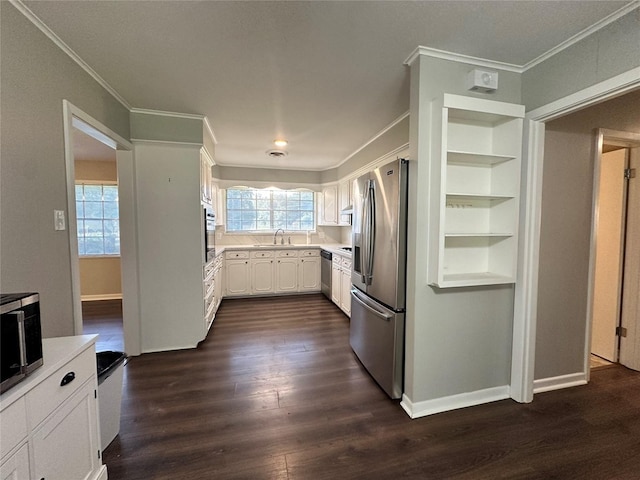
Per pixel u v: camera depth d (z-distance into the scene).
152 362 2.74
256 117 3.03
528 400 2.14
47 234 1.62
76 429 1.23
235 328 3.63
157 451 1.65
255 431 1.82
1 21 1.34
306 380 2.43
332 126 3.30
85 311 4.34
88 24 1.60
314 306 4.59
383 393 2.25
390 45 1.81
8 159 1.37
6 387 0.92
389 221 2.19
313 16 1.55
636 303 2.59
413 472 1.53
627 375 2.51
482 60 1.95
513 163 2.02
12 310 0.95
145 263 2.91
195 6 1.48
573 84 1.74
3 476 0.88
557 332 2.28
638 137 2.35
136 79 2.23
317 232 6.00
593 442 1.75
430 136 1.90
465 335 2.08
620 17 1.51
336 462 1.59
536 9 1.48
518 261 2.10
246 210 5.77
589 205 2.29
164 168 2.91
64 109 1.78
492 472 1.54
